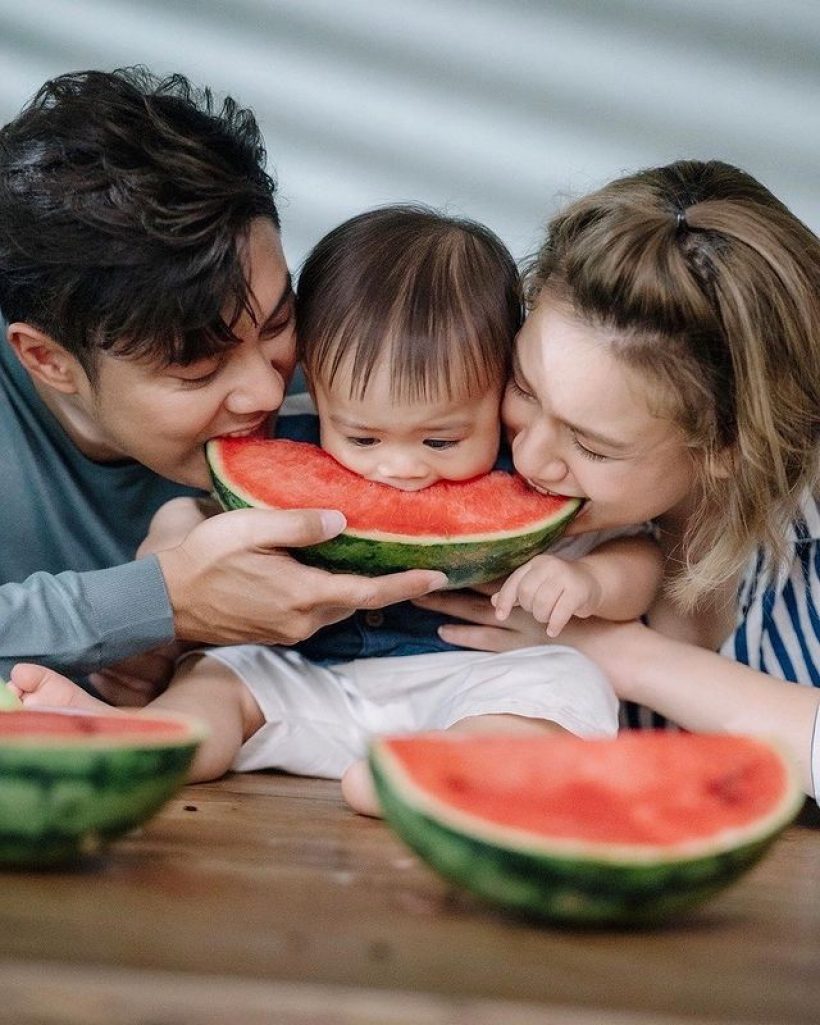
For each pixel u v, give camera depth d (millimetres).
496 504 1754
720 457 1727
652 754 1001
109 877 1027
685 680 1850
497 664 1857
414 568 1706
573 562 1847
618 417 1621
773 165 3076
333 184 3197
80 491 2080
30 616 1688
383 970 826
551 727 1702
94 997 768
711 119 3068
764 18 2992
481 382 1733
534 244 2758
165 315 1592
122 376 1674
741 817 950
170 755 1000
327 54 3139
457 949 883
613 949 910
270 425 1893
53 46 3188
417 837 926
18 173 1692
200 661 1910
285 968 816
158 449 1762
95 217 1608
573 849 885
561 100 3105
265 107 3174
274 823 1367
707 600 1998
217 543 1678
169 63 3176
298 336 1798
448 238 1801
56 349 1760
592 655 1912
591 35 3059
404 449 1740
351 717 1929
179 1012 769
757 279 1682
